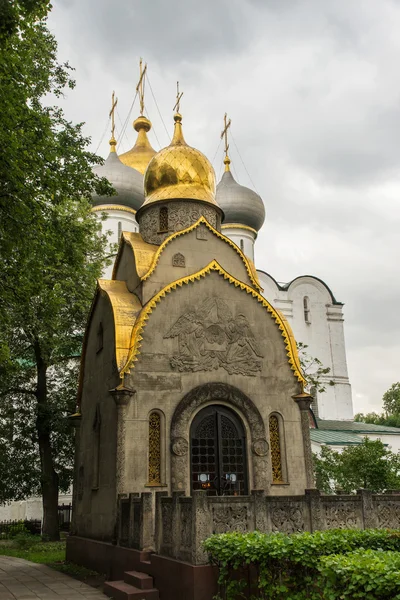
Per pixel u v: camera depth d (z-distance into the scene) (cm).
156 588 1322
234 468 1869
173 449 1775
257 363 1995
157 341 1873
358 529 1234
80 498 2105
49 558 2247
